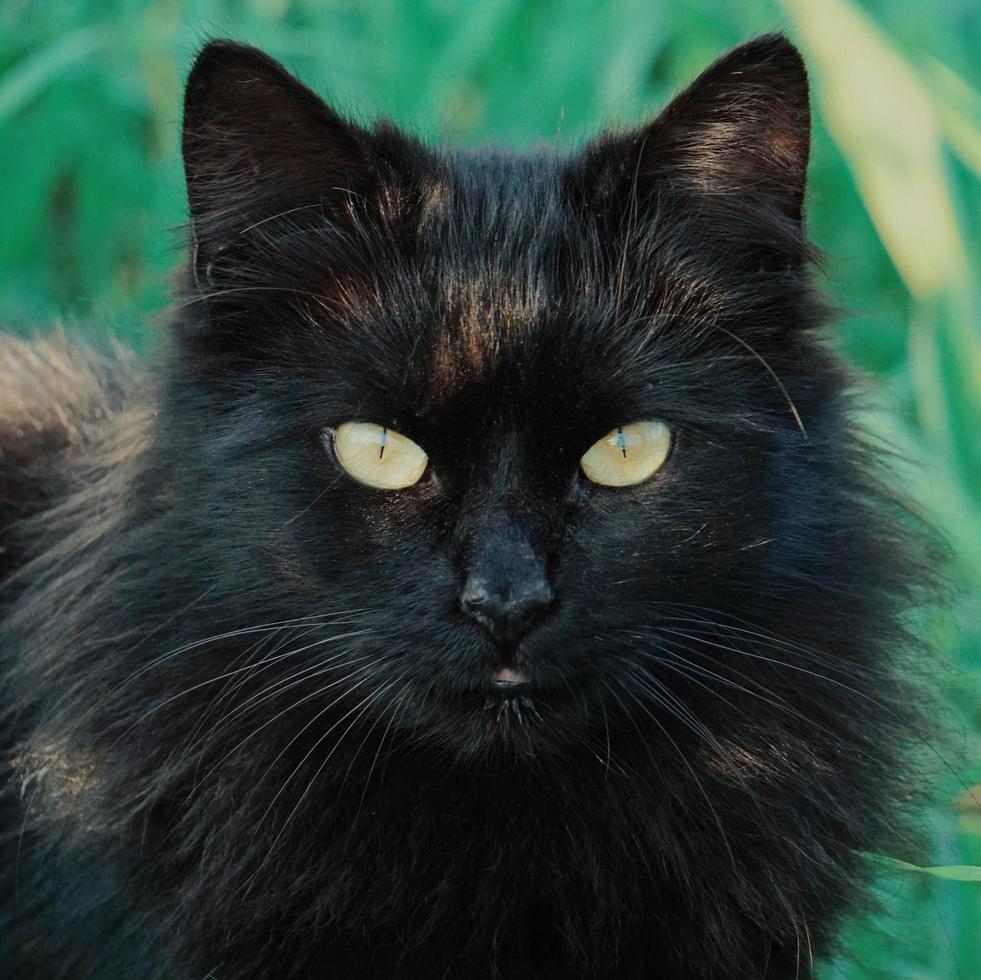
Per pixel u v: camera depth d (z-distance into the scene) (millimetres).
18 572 629
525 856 591
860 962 632
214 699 584
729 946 595
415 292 578
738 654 585
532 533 567
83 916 610
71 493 627
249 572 579
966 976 653
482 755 586
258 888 590
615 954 593
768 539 580
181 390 589
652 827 591
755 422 581
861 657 594
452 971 592
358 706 582
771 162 594
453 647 568
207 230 592
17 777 621
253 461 579
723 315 589
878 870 616
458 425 569
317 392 576
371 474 573
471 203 586
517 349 568
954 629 678
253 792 588
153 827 593
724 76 585
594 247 581
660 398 575
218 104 588
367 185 586
